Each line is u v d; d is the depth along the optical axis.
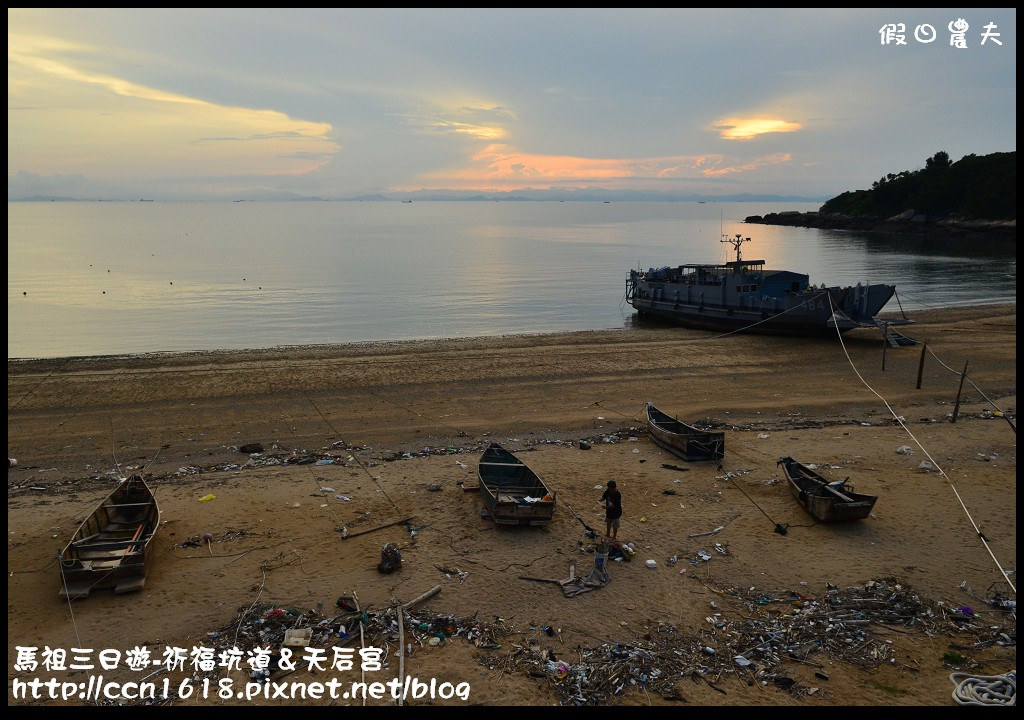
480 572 16.56
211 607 15.02
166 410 30.19
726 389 34.56
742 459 24.53
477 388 34.22
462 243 144.75
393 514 19.84
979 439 26.52
